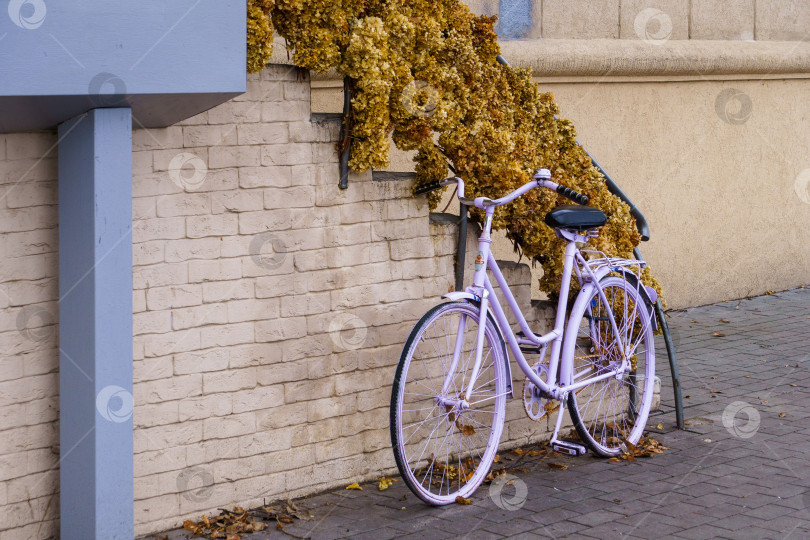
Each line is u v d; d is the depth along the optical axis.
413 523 4.32
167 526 4.19
